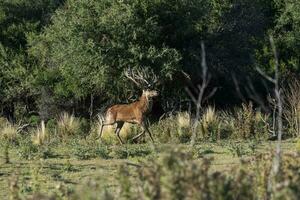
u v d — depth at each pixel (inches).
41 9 3147.1
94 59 2352.4
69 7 2498.8
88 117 2701.8
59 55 2443.4
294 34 3002.0
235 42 2822.3
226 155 1298.0
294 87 1990.7
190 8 2460.6
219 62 2704.2
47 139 1668.3
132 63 2354.8
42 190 932.0
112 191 817.5
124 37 2373.3
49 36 2506.2
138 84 1857.8
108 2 2421.3
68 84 2615.7
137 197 564.7
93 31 2391.7
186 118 1754.4
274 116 1622.8
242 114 1715.1
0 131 1740.9
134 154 1333.7
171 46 2506.2
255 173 681.6
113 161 1268.5
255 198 617.0
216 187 561.3
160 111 2509.8
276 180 592.4
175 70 2357.3
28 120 2669.8
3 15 3002.0
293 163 714.8
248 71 2787.9
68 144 1573.6
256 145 1449.3
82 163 1242.0
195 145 1455.5
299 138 1487.5
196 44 2561.5
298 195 550.3
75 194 574.9
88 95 2699.3
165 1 2418.8
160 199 545.3
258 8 3038.9
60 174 1095.6
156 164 580.7
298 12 3034.0
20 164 1235.2
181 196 542.3
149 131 1608.0
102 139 1638.8
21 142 1557.6
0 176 1100.5
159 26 2393.0
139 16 2407.7
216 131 1641.2
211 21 2755.9
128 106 1621.6
